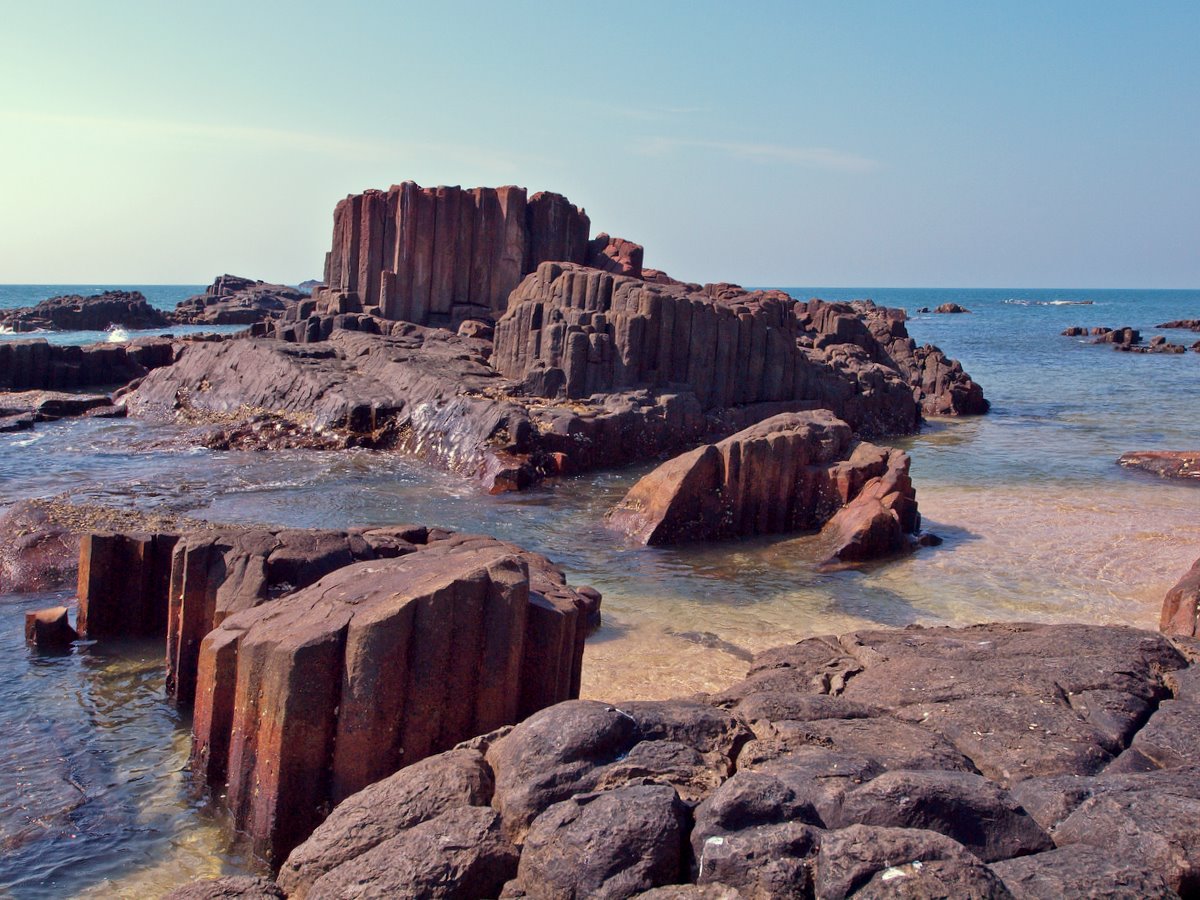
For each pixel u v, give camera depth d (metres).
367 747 8.51
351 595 9.31
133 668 12.33
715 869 5.75
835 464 21.38
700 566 17.92
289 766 8.41
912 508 20.11
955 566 18.03
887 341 49.78
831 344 43.59
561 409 27.83
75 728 10.70
